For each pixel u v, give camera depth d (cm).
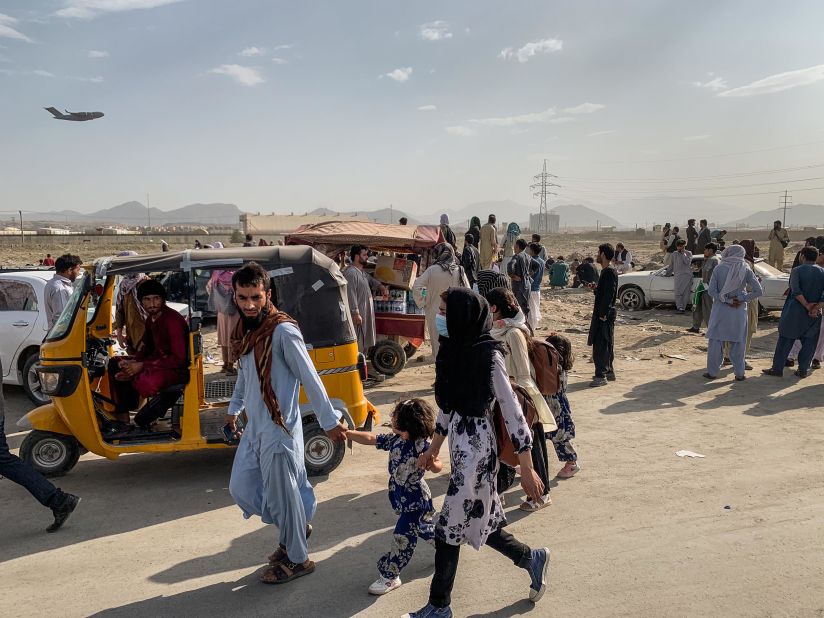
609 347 1000
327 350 654
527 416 430
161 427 672
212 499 605
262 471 424
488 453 372
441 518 375
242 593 432
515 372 523
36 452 652
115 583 449
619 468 654
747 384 981
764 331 1497
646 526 521
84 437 620
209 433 643
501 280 655
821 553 469
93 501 603
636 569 453
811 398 894
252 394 421
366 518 552
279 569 445
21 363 932
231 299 896
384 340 1062
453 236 1438
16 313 931
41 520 564
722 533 505
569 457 627
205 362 1156
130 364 660
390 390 999
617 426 793
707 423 795
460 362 369
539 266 1355
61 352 613
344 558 481
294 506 429
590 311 1825
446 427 389
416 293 1002
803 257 995
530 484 365
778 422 791
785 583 429
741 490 589
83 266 642
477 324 368
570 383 1023
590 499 578
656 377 1045
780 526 514
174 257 633
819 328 1001
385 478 649
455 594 426
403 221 1434
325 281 659
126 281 881
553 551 483
